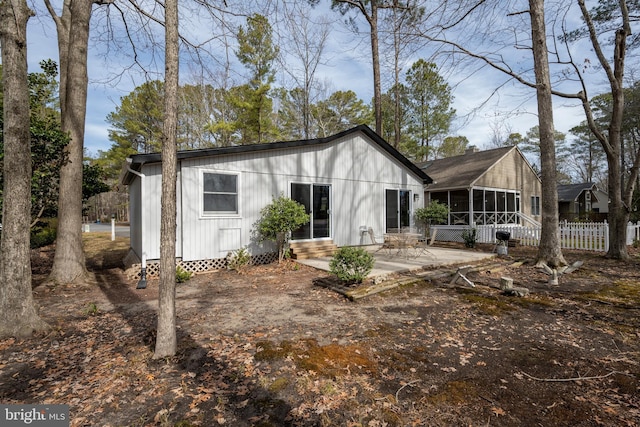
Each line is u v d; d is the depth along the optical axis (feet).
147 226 24.45
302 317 15.23
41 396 8.89
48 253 39.01
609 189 32.14
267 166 30.76
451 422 7.63
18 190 13.24
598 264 29.19
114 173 91.45
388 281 21.12
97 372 10.20
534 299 18.11
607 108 79.46
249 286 21.90
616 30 31.14
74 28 24.36
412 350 11.59
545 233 28.02
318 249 33.01
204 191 27.04
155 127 74.54
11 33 12.87
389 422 7.64
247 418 7.82
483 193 53.78
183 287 21.88
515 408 8.14
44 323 13.74
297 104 83.05
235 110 66.08
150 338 12.89
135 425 7.61
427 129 74.74
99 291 21.36
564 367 10.25
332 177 35.99
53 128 24.16
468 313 15.76
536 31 27.22
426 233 46.09
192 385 9.33
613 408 8.09
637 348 11.58
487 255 32.37
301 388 9.09
